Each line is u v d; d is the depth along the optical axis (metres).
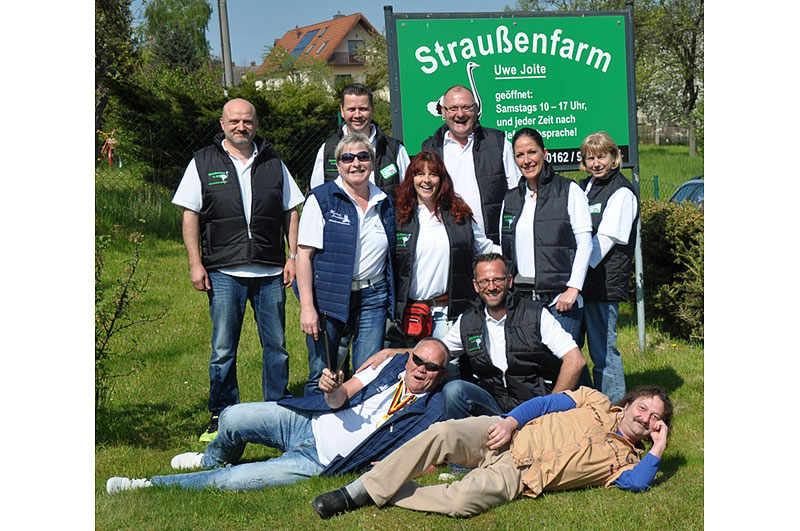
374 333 4.80
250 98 14.75
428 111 6.86
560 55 7.03
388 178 5.34
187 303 8.99
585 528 3.61
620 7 32.81
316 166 5.46
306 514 3.86
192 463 4.66
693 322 7.26
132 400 6.05
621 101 7.16
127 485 4.23
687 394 5.99
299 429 4.43
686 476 4.22
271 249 5.18
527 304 4.42
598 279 5.41
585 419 4.07
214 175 5.04
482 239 5.09
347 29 59.00
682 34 32.50
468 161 5.45
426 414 4.21
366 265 4.71
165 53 36.69
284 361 5.34
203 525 3.77
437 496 3.79
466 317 4.54
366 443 4.21
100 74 13.82
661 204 8.59
